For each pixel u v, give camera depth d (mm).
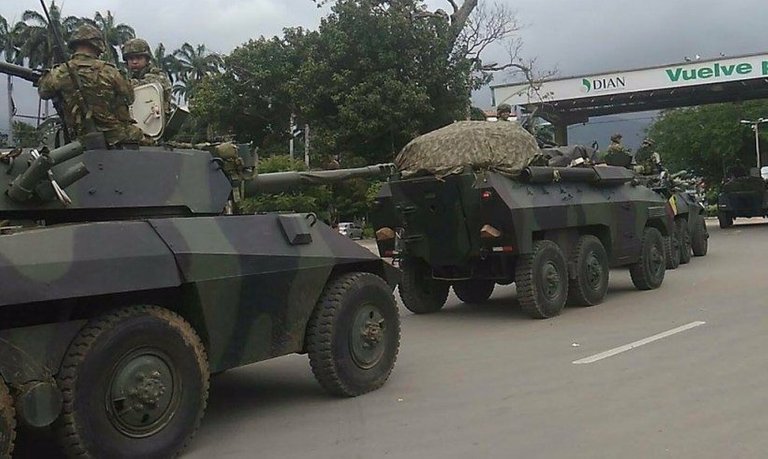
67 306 4969
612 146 15164
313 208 21719
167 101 7004
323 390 7203
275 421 6273
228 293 5758
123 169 5988
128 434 5098
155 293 5449
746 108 53656
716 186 56812
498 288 14820
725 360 7723
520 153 10820
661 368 7496
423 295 11875
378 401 6707
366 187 28281
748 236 24219
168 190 6156
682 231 16891
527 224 10367
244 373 8117
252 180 7375
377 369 7039
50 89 6113
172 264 5359
